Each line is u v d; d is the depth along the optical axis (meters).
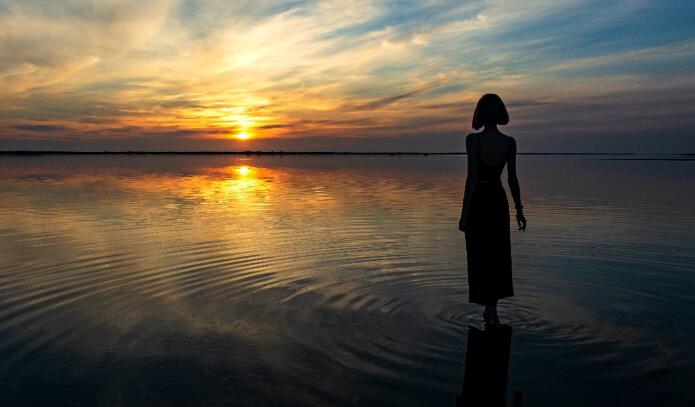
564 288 6.07
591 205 15.12
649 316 5.04
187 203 16.27
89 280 6.67
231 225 11.38
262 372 3.89
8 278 6.79
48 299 5.84
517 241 9.07
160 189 22.31
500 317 5.06
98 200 17.22
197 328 4.86
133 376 3.86
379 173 40.84
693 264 7.22
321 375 3.83
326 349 4.31
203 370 3.95
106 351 4.34
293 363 4.05
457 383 3.66
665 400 3.39
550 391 3.54
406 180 29.94
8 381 3.79
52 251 8.52
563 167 62.84
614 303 5.46
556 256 7.81
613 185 24.75
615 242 8.95
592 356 4.10
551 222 11.48
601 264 7.26
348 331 4.72
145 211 14.08
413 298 5.74
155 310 5.42
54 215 13.20
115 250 8.55
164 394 3.57
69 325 4.98
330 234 10.09
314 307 5.46
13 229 10.89
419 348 4.31
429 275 6.79
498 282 4.93
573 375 3.78
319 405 3.39
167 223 11.71
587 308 5.31
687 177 33.50
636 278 6.48
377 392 3.55
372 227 11.02
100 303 5.68
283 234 10.10
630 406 3.33
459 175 36.88
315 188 23.08
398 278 6.64
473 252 4.97
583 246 8.59
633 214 12.91
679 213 13.05
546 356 4.12
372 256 7.99
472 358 4.09
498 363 3.99
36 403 3.46
